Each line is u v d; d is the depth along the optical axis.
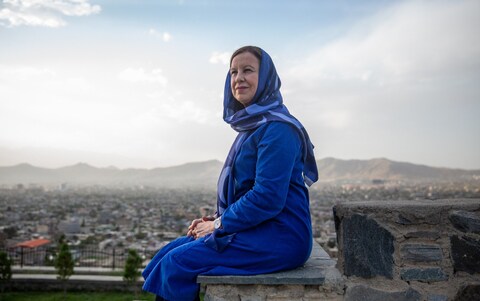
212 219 2.49
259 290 2.04
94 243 38.22
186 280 2.02
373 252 2.07
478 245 2.00
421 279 2.02
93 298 11.39
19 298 11.35
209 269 2.03
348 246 2.10
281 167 2.05
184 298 2.01
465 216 2.04
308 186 2.40
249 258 2.05
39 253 19.73
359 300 2.02
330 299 2.04
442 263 2.04
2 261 12.07
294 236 2.11
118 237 44.66
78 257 21.81
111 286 12.08
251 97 2.29
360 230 2.10
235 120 2.31
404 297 2.00
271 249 2.06
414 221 2.07
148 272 2.32
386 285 2.04
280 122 2.15
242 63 2.30
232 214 2.07
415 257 2.04
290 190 2.21
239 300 2.03
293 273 2.08
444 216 2.07
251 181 2.21
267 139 2.11
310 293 2.05
